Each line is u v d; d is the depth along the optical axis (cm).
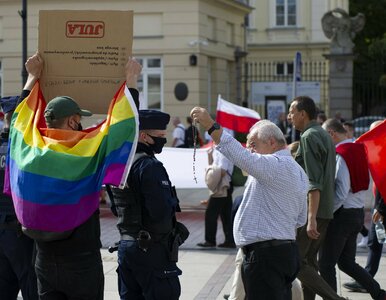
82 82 826
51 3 4219
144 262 867
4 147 972
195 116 818
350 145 1185
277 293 847
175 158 2003
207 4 4275
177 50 4166
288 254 848
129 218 874
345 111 4228
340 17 4253
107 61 823
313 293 1123
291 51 6241
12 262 964
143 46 4188
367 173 1184
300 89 3753
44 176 741
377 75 4309
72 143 750
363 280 1217
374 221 1234
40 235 761
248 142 877
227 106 2038
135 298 901
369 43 6794
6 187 805
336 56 4228
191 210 2542
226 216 1758
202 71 4206
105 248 1755
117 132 747
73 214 745
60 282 782
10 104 977
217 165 1738
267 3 6256
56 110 784
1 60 4300
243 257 867
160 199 855
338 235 1180
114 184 744
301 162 1109
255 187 852
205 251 1722
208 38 4319
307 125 1111
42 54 826
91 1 4188
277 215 845
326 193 1106
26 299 966
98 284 794
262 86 4466
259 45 6262
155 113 884
